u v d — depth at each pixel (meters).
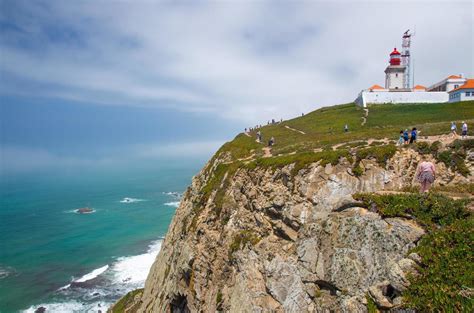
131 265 74.38
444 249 12.92
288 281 20.14
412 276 12.74
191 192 49.97
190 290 31.66
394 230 15.23
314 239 19.41
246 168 34.16
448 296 11.47
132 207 152.25
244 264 25.20
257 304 21.31
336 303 16.25
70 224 116.50
